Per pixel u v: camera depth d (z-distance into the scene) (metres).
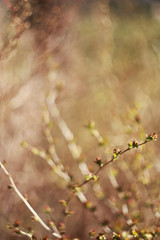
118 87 3.33
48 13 2.46
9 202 2.37
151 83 3.60
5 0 2.12
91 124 1.86
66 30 2.86
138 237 1.51
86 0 3.51
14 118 2.53
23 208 2.41
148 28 4.20
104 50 3.46
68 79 3.42
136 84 3.65
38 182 2.59
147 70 3.71
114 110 3.12
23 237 2.23
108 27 3.46
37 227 2.34
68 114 3.40
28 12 2.26
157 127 3.09
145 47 3.90
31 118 2.64
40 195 2.56
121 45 4.07
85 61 3.66
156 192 2.06
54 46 2.74
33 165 2.62
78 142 3.04
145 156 2.24
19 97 2.52
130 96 3.47
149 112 3.12
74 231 2.36
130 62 3.85
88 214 2.35
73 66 3.49
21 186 2.46
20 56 2.58
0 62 2.26
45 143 2.80
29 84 2.62
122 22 4.27
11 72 2.45
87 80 3.54
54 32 2.61
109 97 3.33
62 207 2.43
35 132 2.66
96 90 3.45
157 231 1.53
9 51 2.21
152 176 2.35
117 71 3.79
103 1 3.47
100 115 3.34
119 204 2.24
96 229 2.34
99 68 3.54
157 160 2.40
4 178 2.38
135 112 2.02
